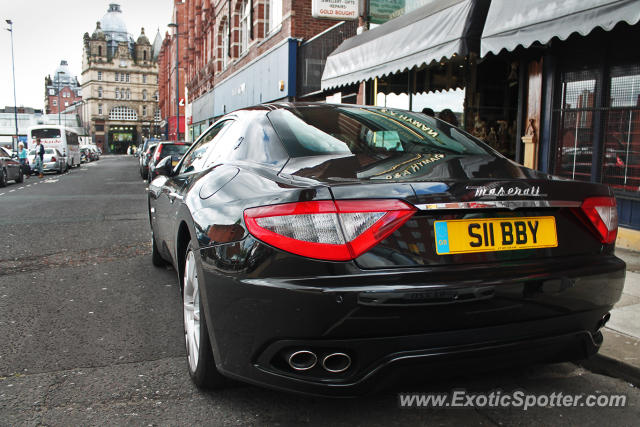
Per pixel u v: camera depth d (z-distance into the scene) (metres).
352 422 2.34
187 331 2.77
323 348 1.93
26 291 4.53
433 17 7.29
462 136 3.02
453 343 1.98
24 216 9.69
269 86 17.84
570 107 6.65
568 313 2.17
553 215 2.22
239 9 24.61
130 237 7.34
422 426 2.31
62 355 3.11
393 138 2.80
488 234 2.07
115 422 2.33
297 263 1.91
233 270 2.07
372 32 9.60
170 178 4.16
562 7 5.19
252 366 2.07
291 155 2.54
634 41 5.77
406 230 1.96
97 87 129.38
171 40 68.69
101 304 4.15
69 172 31.20
